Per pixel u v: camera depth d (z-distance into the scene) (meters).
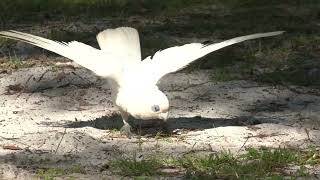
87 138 10.34
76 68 15.09
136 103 9.78
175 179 8.88
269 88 13.60
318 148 10.04
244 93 13.24
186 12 22.91
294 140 10.44
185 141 10.37
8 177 8.96
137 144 10.18
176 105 12.51
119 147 10.06
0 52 17.14
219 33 19.28
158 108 9.68
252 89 13.51
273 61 15.92
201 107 12.40
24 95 13.23
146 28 20.25
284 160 9.45
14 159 9.62
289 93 13.30
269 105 12.57
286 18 21.11
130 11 23.27
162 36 19.00
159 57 10.40
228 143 10.28
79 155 9.77
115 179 8.91
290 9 22.59
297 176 8.99
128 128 10.57
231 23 20.55
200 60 15.48
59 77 14.26
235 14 22.08
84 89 13.51
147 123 10.95
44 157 9.69
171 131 10.87
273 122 11.41
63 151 9.93
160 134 10.61
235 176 8.92
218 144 10.24
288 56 16.41
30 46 17.62
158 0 24.20
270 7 22.92
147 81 10.02
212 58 15.85
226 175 8.98
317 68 15.20
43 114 12.00
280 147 9.91
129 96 9.88
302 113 12.01
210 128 11.05
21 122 11.48
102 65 10.14
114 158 9.62
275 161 9.41
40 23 21.52
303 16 21.41
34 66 15.41
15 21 21.81
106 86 13.68
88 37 19.09
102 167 9.27
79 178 8.91
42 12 23.27
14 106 12.50
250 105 12.55
